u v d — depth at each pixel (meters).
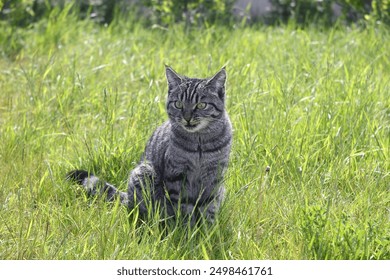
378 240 5.96
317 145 7.94
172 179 6.64
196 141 6.57
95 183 7.13
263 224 6.61
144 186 6.77
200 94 6.51
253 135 7.90
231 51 11.14
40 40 12.07
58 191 7.19
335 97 8.89
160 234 6.26
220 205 6.74
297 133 8.01
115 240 6.13
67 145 8.29
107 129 8.20
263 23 13.77
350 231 6.06
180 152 6.57
